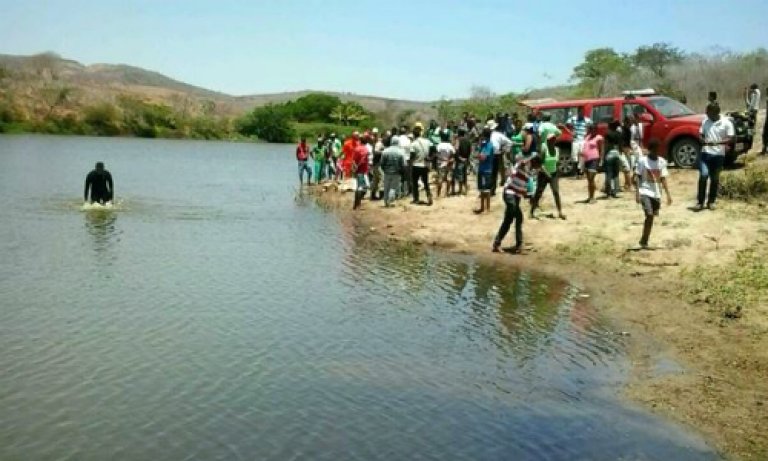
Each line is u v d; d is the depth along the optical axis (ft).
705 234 48.75
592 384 28.58
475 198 71.67
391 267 49.34
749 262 43.06
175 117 309.83
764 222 49.96
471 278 46.01
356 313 38.06
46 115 280.72
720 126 52.24
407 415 25.44
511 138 73.10
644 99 68.23
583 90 157.58
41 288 41.91
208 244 57.31
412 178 72.43
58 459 21.93
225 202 86.58
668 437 24.02
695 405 26.48
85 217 70.49
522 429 24.50
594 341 33.68
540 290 42.86
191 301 39.73
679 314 37.22
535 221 58.13
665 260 45.85
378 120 347.77
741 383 28.45
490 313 38.24
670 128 66.03
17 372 28.76
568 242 52.60
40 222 66.54
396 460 22.17
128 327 34.78
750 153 70.18
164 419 24.75
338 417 25.14
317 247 56.70
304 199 90.79
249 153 221.46
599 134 69.10
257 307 38.81
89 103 295.07
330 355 31.45
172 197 91.09
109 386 27.53
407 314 38.01
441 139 77.25
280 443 23.16
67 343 32.32
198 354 31.19
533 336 34.45
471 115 83.41
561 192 66.80
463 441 23.53
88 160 154.71
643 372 29.84
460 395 27.32
